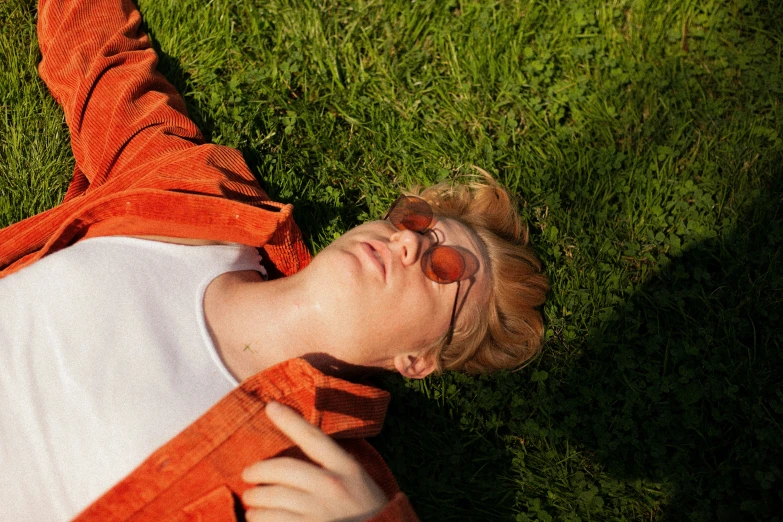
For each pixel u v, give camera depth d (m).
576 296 3.15
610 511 2.86
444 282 2.49
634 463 2.92
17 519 2.03
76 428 2.07
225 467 2.09
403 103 3.50
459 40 3.60
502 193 2.99
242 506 2.13
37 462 2.05
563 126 3.52
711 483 2.87
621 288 3.17
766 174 3.33
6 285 2.27
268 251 2.75
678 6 3.69
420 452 2.92
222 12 3.46
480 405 2.97
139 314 2.24
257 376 2.21
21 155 3.06
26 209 3.00
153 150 2.80
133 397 2.11
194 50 3.42
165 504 2.05
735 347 3.01
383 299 2.42
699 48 3.66
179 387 2.17
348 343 2.46
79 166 2.97
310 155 3.37
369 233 2.57
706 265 3.21
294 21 3.53
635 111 3.50
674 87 3.54
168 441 2.06
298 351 2.45
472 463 2.92
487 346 2.87
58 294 2.23
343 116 3.44
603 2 3.67
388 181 3.38
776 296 3.08
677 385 2.96
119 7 3.26
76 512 2.04
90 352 2.14
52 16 3.10
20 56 3.22
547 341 3.09
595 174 3.38
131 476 1.99
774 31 3.63
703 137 3.42
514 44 3.59
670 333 3.06
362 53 3.61
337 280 2.41
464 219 2.88
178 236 2.54
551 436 2.93
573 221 3.27
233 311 2.42
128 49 3.16
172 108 3.02
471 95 3.52
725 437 2.94
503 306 2.85
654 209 3.28
